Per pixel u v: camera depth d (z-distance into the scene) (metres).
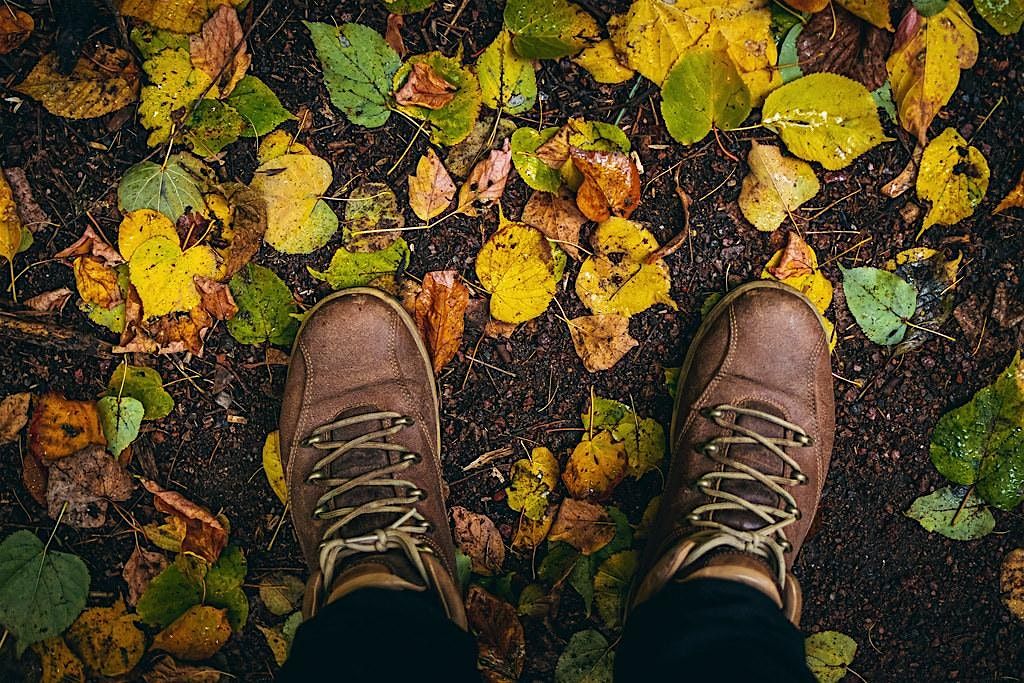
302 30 1.11
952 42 1.11
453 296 1.14
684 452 1.14
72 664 1.17
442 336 1.15
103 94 1.10
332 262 1.13
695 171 1.14
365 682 0.85
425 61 1.10
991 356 1.18
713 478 1.10
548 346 1.17
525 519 1.19
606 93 1.13
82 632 1.17
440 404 1.18
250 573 1.19
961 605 1.23
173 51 1.09
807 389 1.13
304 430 1.12
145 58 1.09
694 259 1.15
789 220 1.15
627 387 1.18
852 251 1.16
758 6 1.08
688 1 1.08
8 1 1.09
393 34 1.10
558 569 1.19
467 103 1.11
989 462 1.18
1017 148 1.16
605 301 1.15
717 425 1.13
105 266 1.12
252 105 1.10
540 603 1.20
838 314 1.17
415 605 0.96
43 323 1.14
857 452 1.19
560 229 1.12
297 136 1.11
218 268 1.11
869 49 1.10
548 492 1.19
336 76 1.09
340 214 1.13
